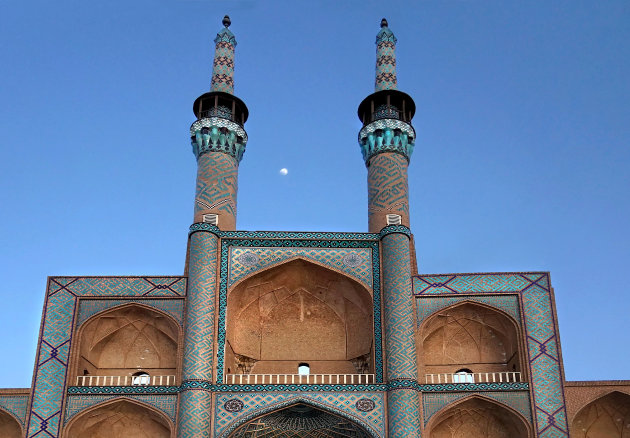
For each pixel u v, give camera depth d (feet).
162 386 76.74
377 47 98.58
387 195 87.40
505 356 83.66
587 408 78.13
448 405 75.92
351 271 82.58
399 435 73.41
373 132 90.74
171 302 81.30
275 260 82.79
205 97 92.58
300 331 87.92
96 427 79.30
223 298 80.84
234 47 98.99
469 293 80.89
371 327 84.02
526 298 80.38
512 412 75.61
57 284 81.56
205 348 77.25
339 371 86.12
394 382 75.72
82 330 80.23
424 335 82.23
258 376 85.81
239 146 91.25
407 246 82.48
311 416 79.46
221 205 86.53
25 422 75.66
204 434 73.87
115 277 82.07
